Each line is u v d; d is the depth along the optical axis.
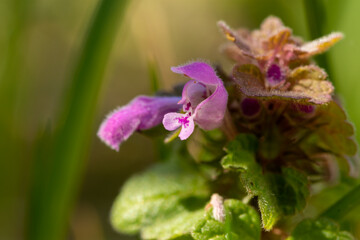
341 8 0.15
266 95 0.11
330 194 0.13
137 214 0.12
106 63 0.14
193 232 0.11
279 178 0.11
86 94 0.14
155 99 0.11
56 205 0.14
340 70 0.15
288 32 0.11
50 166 0.14
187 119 0.11
